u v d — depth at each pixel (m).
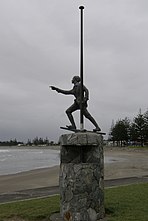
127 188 13.19
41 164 44.09
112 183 16.20
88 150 8.41
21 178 23.52
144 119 83.31
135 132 85.56
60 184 8.44
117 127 99.38
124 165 33.31
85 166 8.03
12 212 9.20
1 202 11.48
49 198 11.41
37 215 8.70
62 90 9.09
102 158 8.56
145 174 22.30
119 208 9.20
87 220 7.94
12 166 40.72
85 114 8.82
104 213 8.49
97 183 8.27
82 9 8.80
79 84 8.98
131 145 95.31
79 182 7.95
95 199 8.16
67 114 9.04
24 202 10.85
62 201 8.30
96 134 8.38
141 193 11.70
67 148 8.49
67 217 8.08
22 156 74.44
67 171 8.14
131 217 8.20
